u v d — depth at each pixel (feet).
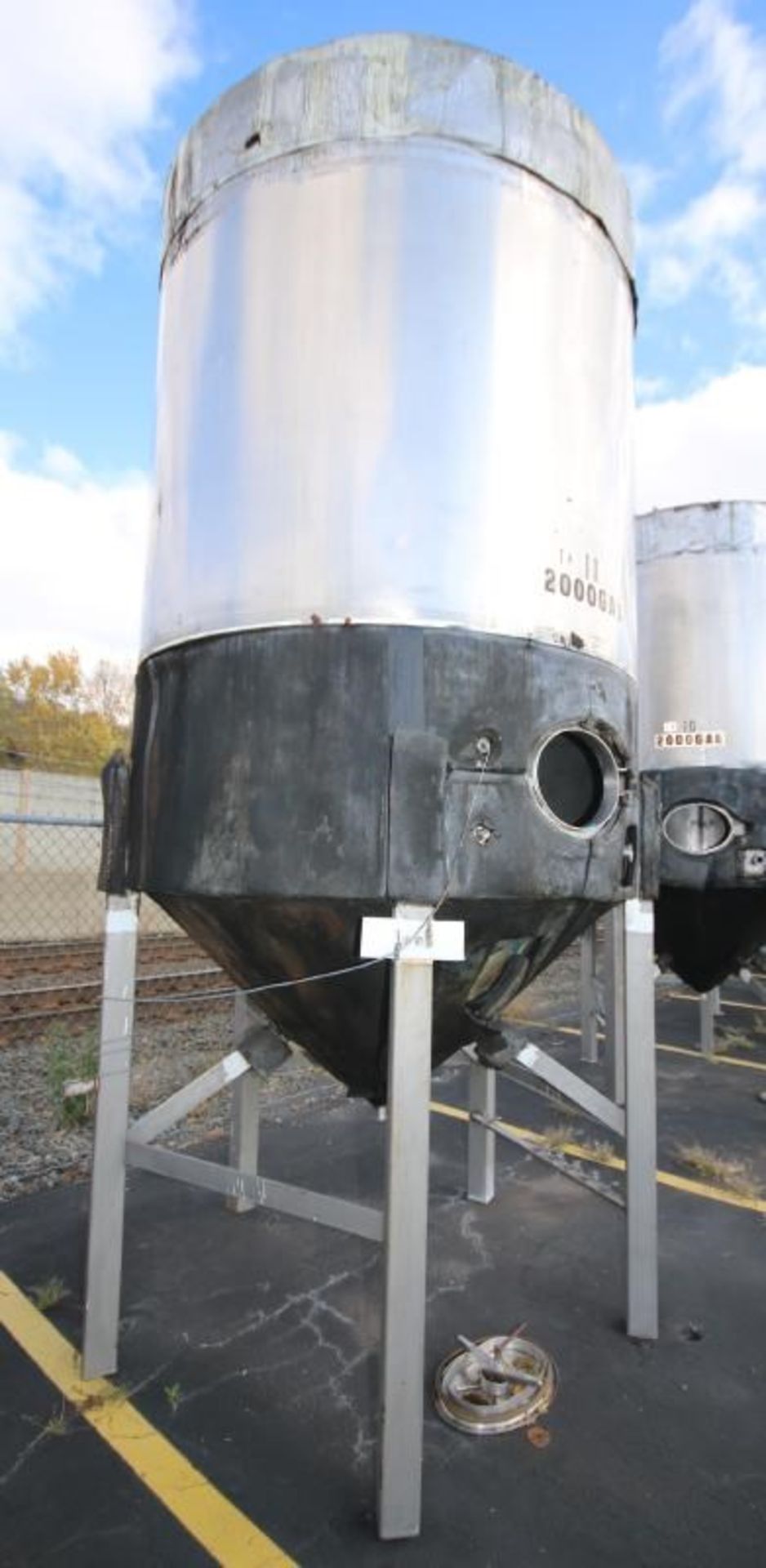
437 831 6.31
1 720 83.05
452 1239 11.01
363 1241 10.86
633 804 7.94
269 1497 6.72
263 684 6.64
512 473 6.86
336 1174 12.89
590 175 7.59
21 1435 7.37
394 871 6.19
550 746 7.68
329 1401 7.86
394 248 6.72
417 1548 6.24
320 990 7.22
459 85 6.91
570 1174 10.25
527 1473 7.02
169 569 7.55
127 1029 8.34
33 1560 6.11
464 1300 9.61
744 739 14.78
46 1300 9.30
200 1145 14.34
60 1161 13.29
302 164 6.90
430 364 6.68
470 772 6.52
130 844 8.05
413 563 6.54
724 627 15.06
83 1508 6.57
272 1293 9.68
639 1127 8.98
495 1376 7.99
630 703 7.91
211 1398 7.88
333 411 6.66
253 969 7.58
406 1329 6.41
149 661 7.80
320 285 6.76
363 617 6.49
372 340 6.66
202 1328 9.00
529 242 7.07
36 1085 17.06
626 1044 9.02
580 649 7.14
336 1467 7.04
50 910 38.86
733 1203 12.30
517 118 7.09
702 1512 6.63
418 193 6.76
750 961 19.49
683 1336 9.00
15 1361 8.39
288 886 6.40
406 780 6.24
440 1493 6.81
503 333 6.89
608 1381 8.23
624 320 8.20
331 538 6.58
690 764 14.89
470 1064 12.03
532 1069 8.84
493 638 6.66
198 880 6.81
